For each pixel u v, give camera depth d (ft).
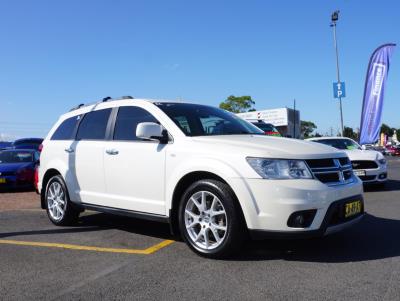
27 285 12.26
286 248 15.61
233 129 17.89
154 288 11.82
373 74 66.80
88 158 19.31
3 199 33.63
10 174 39.34
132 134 17.80
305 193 13.24
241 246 14.11
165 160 15.88
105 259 14.83
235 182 13.67
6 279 12.81
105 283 12.31
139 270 13.48
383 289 11.32
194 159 14.87
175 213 15.67
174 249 15.99
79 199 19.77
